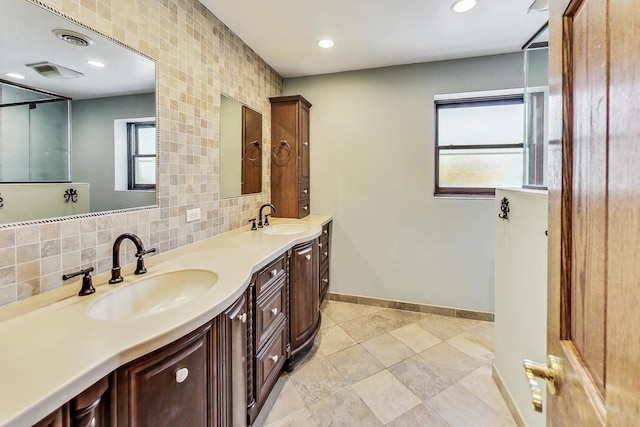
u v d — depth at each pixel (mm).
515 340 1566
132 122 1443
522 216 1488
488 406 1665
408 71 2803
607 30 409
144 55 1483
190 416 958
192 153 1850
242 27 2148
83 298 1070
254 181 2633
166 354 869
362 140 2973
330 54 2588
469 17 2004
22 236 1040
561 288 588
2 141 991
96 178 1289
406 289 2939
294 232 2504
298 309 2051
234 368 1205
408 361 2088
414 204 2869
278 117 2885
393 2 1837
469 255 2758
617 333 382
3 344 773
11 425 535
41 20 1081
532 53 1638
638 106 337
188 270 1401
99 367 700
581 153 508
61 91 1153
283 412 1613
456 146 2850
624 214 367
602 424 417
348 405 1669
